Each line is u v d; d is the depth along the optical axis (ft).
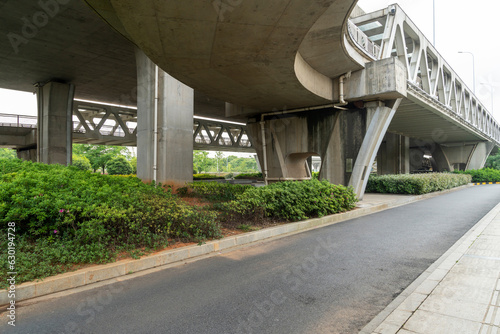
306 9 19.01
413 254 20.48
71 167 33.47
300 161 62.23
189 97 45.16
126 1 18.07
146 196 24.56
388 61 42.52
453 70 83.15
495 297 12.71
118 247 18.31
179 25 20.92
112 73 67.41
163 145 41.75
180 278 16.07
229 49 24.84
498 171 123.85
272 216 30.19
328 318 11.68
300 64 35.96
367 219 35.17
